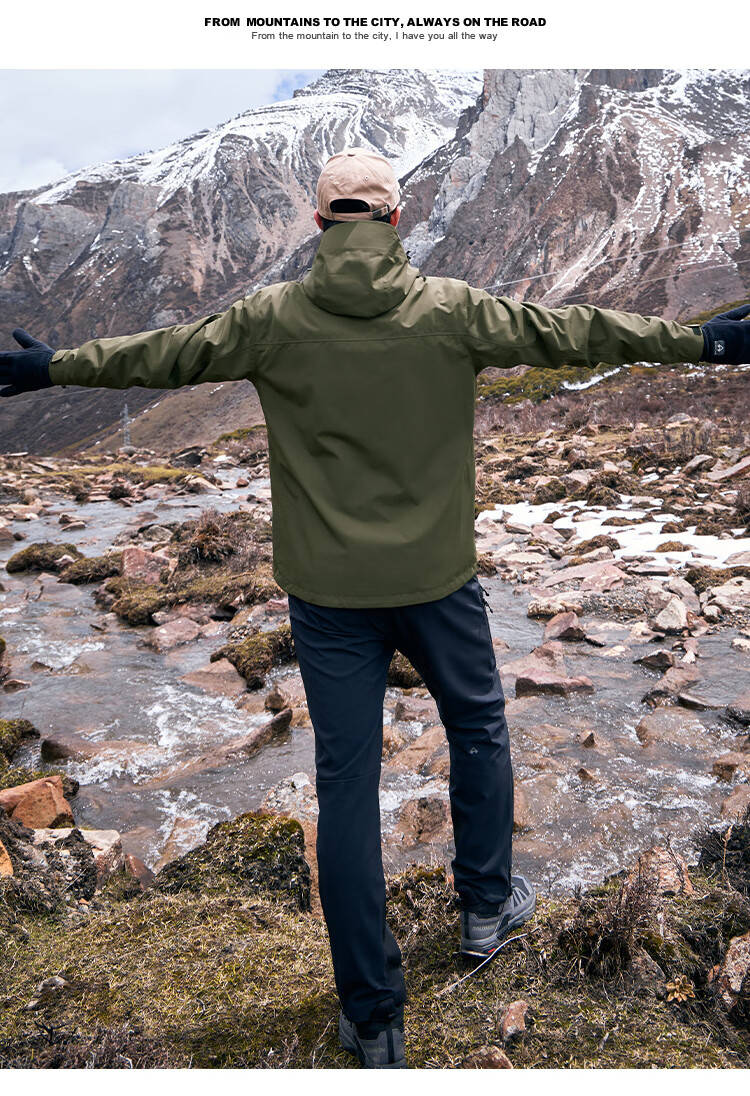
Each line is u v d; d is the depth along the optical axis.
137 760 3.96
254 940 2.08
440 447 1.65
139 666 5.46
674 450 11.63
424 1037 1.70
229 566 7.43
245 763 3.86
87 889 2.50
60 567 8.38
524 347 1.62
